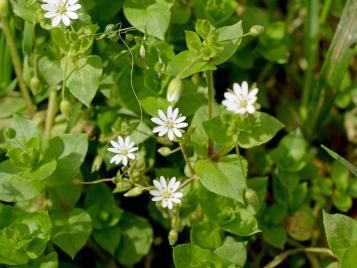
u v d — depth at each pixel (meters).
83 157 0.22
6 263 0.21
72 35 0.22
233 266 0.21
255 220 0.22
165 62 0.23
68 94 0.24
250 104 0.20
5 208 0.22
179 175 0.24
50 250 0.23
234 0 0.26
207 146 0.22
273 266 0.24
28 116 0.25
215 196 0.22
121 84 0.24
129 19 0.23
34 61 0.23
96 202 0.24
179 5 0.25
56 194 0.23
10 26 0.25
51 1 0.21
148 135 0.24
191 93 0.23
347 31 0.24
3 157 0.24
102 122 0.24
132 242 0.24
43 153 0.22
